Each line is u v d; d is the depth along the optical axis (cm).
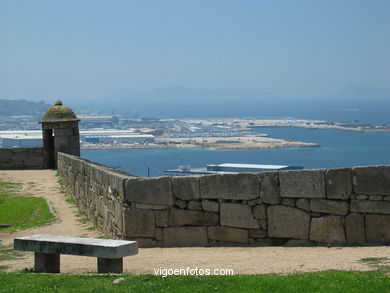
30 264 1108
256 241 1109
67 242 939
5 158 2898
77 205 1867
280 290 743
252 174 1106
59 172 2597
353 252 977
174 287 788
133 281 830
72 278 877
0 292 820
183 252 1098
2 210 1853
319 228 1054
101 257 909
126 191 1190
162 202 1166
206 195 1143
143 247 1176
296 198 1076
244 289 757
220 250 1092
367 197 1018
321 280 774
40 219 1661
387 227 1004
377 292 714
